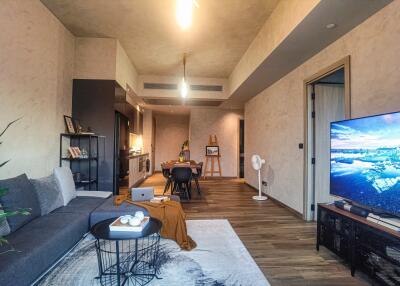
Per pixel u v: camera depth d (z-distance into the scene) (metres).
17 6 2.88
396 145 1.89
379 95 2.44
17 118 2.90
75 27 4.13
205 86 6.90
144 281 2.09
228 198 5.47
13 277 1.63
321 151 3.91
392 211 1.91
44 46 3.49
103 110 4.47
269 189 5.51
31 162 3.19
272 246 2.87
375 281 2.02
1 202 2.14
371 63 2.55
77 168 4.41
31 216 2.45
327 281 2.14
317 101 3.92
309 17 2.60
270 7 3.46
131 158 6.17
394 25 2.28
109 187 4.45
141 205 3.04
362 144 2.24
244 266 2.36
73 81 4.44
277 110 5.11
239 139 9.20
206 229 3.39
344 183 2.48
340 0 2.30
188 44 4.77
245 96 6.68
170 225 2.84
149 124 9.29
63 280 2.08
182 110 9.53
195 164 5.82
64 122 4.12
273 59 3.88
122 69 4.96
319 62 3.56
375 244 1.99
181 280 2.11
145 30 4.23
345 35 2.99
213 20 3.85
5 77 2.70
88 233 2.89
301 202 4.03
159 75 6.75
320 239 2.73
